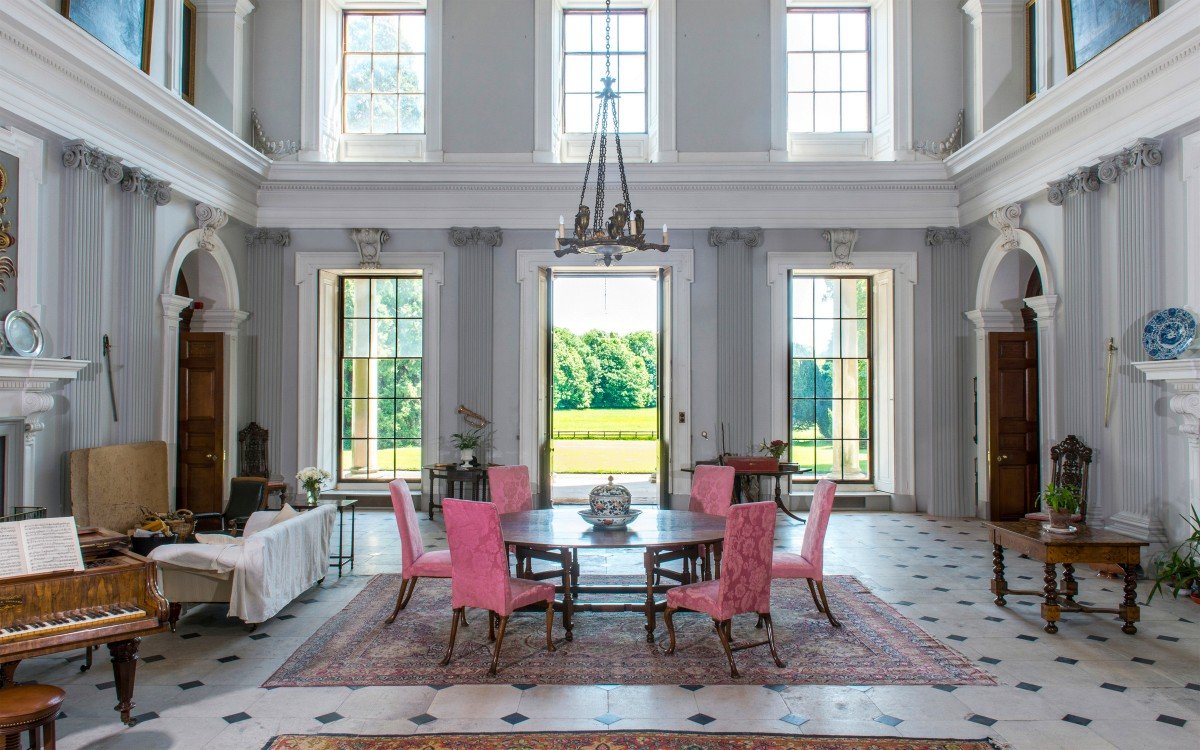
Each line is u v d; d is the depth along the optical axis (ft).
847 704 12.14
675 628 16.08
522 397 30.27
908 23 29.94
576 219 17.70
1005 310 28.68
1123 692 12.59
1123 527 20.11
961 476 29.68
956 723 11.46
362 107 31.53
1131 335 19.93
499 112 30.17
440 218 30.25
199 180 25.30
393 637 15.43
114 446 20.43
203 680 13.17
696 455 30.04
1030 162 24.50
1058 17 23.95
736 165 29.01
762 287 30.37
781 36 30.07
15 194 17.53
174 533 19.90
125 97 20.59
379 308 32.07
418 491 31.19
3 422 17.11
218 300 28.55
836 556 22.68
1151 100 19.01
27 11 16.49
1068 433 22.48
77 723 11.48
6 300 17.33
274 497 29.84
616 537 15.61
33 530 10.72
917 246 30.30
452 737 11.02
